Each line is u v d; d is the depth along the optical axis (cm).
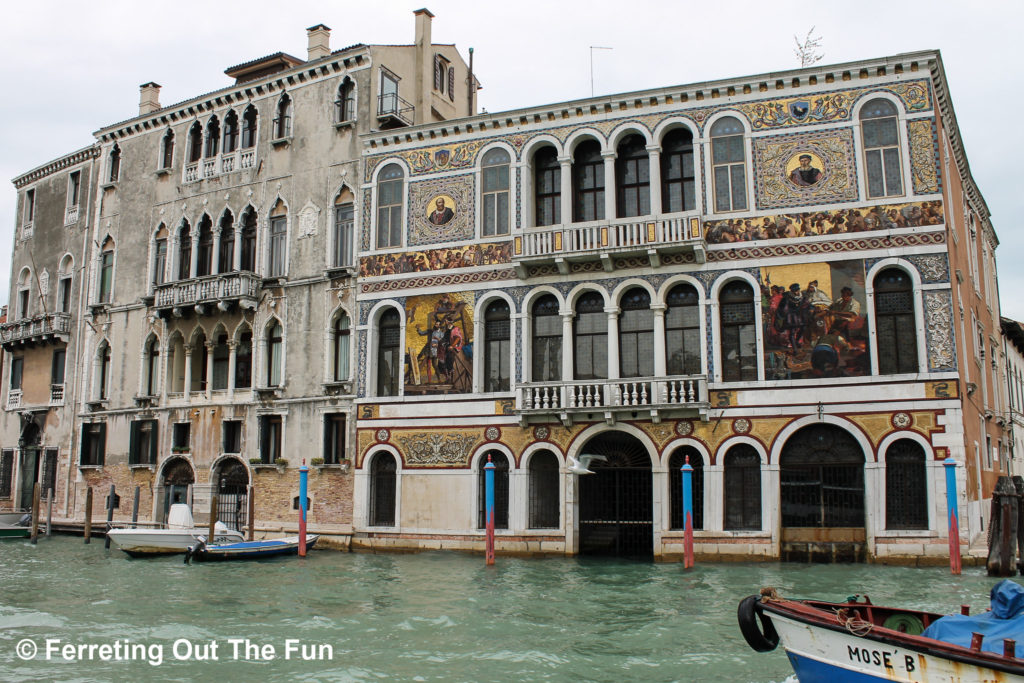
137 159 3316
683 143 2358
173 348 3089
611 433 2300
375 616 1511
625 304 2336
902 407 2042
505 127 2505
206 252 3067
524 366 2383
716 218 2248
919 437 2020
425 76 2981
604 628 1395
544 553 2292
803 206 2188
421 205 2581
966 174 2691
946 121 2322
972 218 2802
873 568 1953
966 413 2105
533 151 2488
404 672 1155
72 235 3528
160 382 3067
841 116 2189
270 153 2931
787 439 2123
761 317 2178
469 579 1911
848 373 2094
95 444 3272
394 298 2570
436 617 1494
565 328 2353
